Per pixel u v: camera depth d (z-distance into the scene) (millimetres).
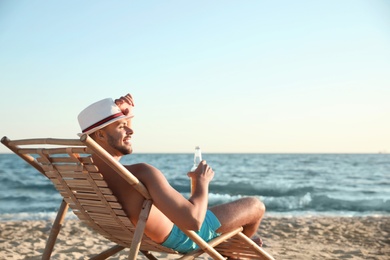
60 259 5258
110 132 2711
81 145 2436
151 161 60094
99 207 2818
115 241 3262
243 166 49375
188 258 2893
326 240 7805
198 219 2684
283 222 10352
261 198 20641
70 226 8984
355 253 6418
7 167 44531
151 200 2646
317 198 20922
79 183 2762
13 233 8406
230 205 3184
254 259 3371
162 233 2846
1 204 19281
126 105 2799
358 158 69000
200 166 2896
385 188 27500
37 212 15891
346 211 16453
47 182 28922
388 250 6863
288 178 34938
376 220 11328
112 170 2738
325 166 49094
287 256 6062
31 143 2742
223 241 3242
